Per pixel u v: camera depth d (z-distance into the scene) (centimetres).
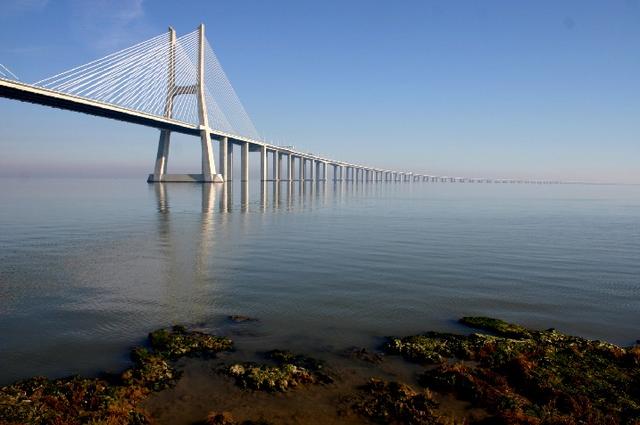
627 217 6588
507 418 975
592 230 4762
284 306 1794
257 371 1179
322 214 6191
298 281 2209
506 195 15475
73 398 1038
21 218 5212
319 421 981
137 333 1489
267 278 2270
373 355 1324
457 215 6500
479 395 1081
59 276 2298
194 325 1569
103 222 4875
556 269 2617
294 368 1202
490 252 3173
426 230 4500
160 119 11162
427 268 2567
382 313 1720
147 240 3572
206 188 13300
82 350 1346
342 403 1053
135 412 991
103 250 3097
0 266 2541
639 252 3288
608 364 1250
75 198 9181
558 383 1134
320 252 3069
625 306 1878
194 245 3341
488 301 1914
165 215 5709
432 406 1035
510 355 1292
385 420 988
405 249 3241
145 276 2308
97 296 1923
